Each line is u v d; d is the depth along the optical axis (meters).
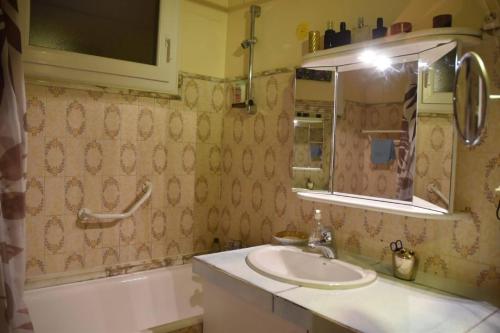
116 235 2.23
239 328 1.61
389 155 1.64
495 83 1.37
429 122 1.49
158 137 2.35
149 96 2.30
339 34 1.74
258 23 2.36
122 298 2.20
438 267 1.55
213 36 2.56
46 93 1.97
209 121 2.57
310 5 2.07
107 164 2.17
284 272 1.82
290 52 2.17
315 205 2.04
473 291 1.43
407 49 1.52
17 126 1.54
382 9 1.75
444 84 1.43
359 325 1.15
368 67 1.73
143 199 2.28
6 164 1.53
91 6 2.09
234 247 2.40
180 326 1.83
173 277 2.38
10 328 1.53
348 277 1.62
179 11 2.36
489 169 1.40
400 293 1.42
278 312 1.34
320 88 1.92
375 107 1.69
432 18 1.56
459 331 1.14
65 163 2.04
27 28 1.88
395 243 1.67
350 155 1.78
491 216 1.40
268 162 2.30
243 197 2.46
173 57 2.36
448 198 1.42
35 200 1.97
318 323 1.23
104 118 2.15
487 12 1.39
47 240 2.01
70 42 2.03
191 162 2.50
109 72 2.13
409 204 1.55
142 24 2.27
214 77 2.57
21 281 1.56
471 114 1.10
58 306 1.99
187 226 2.52
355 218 1.86
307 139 1.98
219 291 1.71
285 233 2.09
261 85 2.34
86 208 2.12
